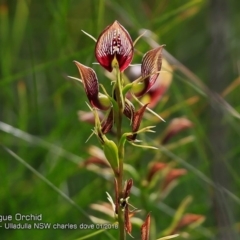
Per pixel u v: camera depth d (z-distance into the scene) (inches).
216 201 37.2
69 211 41.5
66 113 49.4
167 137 38.1
